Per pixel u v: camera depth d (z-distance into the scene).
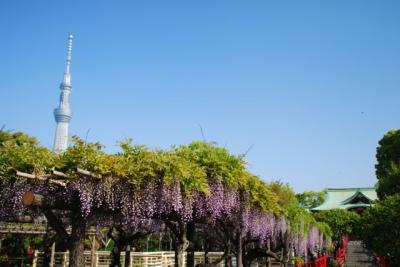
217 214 10.41
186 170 8.99
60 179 7.66
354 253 39.22
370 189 62.72
